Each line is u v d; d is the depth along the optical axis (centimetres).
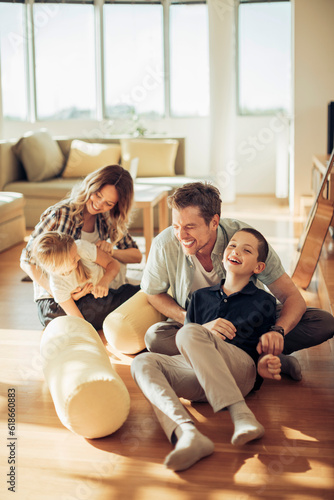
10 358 269
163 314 256
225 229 234
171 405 184
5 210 482
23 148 593
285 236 512
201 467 176
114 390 190
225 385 185
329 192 389
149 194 472
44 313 295
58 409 195
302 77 605
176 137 670
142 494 165
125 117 777
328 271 342
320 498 161
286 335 235
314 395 222
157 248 239
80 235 304
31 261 288
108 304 291
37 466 180
